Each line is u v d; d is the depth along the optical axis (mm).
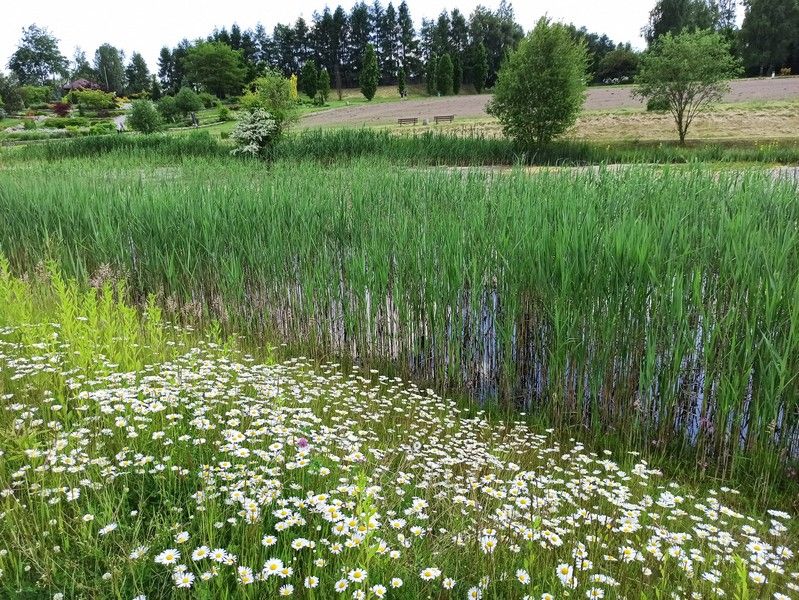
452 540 3201
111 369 4949
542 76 25344
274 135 24625
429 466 4000
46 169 17422
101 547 2936
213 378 5340
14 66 130125
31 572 2787
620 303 5469
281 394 4605
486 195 9289
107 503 3100
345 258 7641
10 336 5848
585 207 7270
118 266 8789
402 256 6914
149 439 3865
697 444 5121
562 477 4449
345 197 9281
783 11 64250
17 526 2969
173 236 8484
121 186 11023
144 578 2781
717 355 5062
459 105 60688
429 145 25719
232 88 99688
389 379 6703
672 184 8898
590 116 39250
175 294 8227
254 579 2635
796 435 4879
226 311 7910
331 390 5555
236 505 3252
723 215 6383
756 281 4953
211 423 4250
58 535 3025
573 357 5766
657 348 5359
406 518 3369
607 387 5711
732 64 28578
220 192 9336
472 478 3797
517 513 3420
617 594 2867
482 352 6520
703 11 88000
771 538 3828
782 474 4824
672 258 5316
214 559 2621
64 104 79938
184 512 3312
